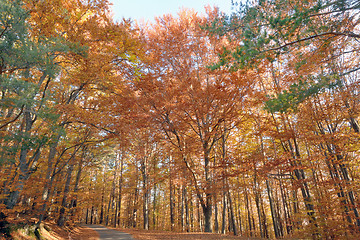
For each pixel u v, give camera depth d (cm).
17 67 796
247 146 2144
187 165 1586
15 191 980
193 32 1656
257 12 656
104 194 2936
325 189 1050
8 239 902
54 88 1407
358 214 1005
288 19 573
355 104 1048
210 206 1543
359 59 1020
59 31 1096
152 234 1582
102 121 1294
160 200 3500
